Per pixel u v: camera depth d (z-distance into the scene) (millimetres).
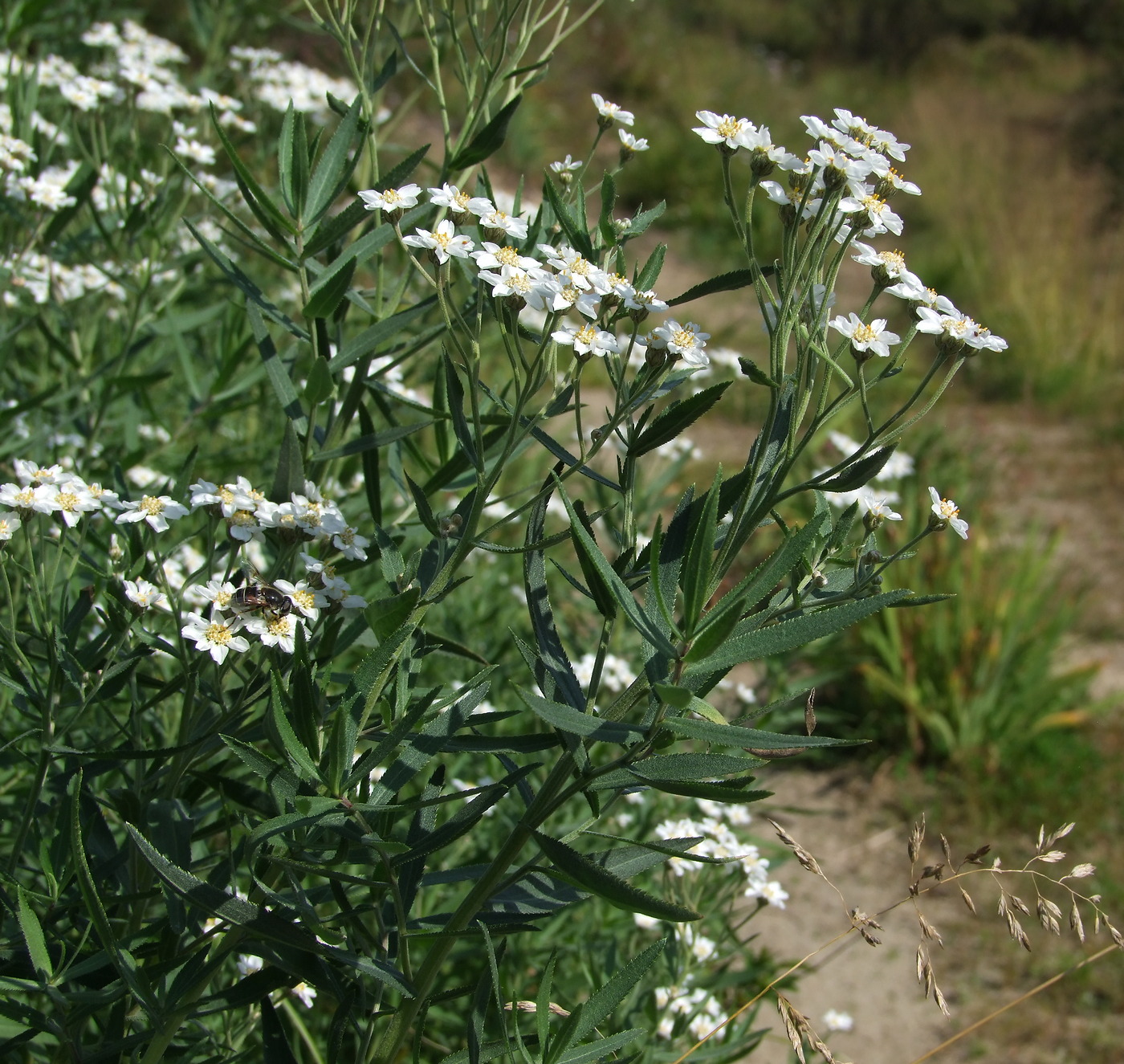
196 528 3021
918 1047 4008
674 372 1861
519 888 1703
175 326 3000
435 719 1646
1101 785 5434
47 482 1832
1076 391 9695
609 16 17188
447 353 1736
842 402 1555
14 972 1809
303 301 2018
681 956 2678
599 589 1639
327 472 2482
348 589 1734
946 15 20562
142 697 2227
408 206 1763
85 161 2875
